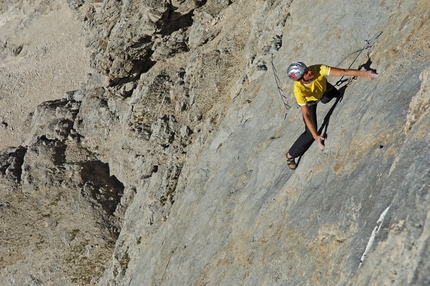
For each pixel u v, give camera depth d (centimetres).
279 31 1592
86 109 2756
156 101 2302
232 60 1991
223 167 1419
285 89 1320
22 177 2678
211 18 2214
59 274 2259
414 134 575
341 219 643
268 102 1377
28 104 3841
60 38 4003
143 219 1930
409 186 511
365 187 632
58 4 4097
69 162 2672
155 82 2345
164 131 2139
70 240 2331
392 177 572
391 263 476
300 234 741
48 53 4012
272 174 1060
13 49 4181
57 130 2816
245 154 1336
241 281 870
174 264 1316
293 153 886
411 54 752
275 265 761
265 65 1586
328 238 656
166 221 1689
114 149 2561
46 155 2697
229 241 1063
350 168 718
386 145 652
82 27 3894
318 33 1266
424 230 457
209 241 1186
